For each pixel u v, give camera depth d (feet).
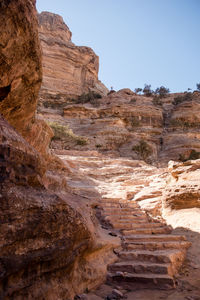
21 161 10.45
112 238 20.79
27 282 9.23
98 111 201.36
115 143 167.84
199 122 191.62
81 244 13.16
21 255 8.83
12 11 10.50
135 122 188.55
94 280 14.73
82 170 58.95
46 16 329.72
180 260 18.44
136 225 25.80
